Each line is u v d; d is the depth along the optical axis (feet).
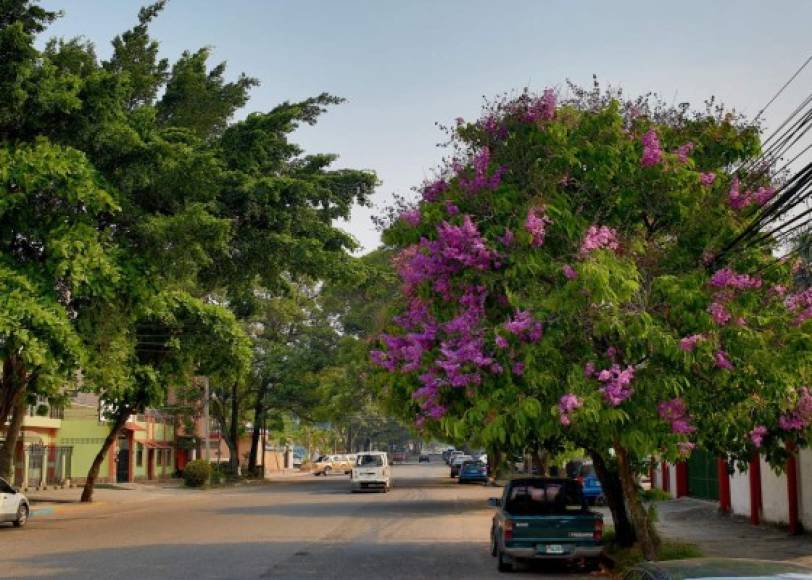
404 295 44.29
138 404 125.08
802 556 58.13
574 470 122.42
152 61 94.12
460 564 56.95
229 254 86.94
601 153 39.60
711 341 35.63
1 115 74.28
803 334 36.94
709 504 101.86
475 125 41.81
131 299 78.13
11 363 91.86
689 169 41.52
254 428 225.56
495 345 35.83
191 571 52.54
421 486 175.63
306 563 56.70
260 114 86.07
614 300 34.68
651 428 35.42
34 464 158.20
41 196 73.41
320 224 89.15
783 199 37.70
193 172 76.64
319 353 210.18
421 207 40.42
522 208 37.78
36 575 50.83
